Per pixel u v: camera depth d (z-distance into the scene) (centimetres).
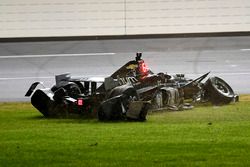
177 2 11206
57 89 6078
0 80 8406
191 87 6378
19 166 4269
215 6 11206
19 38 11212
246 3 11212
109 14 11194
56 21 11181
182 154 4522
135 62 6306
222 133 5200
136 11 11194
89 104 5859
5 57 10006
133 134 5181
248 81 8075
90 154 4547
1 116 6200
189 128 5406
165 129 5369
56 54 10175
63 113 5997
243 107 6388
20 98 7306
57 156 4509
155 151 4609
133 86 5872
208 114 6044
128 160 4375
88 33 11244
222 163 4284
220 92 6384
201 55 9844
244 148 4681
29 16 11162
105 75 8562
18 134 5284
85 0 11175
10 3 11112
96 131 5325
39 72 8881
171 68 8925
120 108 5666
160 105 6103
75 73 8731
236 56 9731
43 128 5525
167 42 10925
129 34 11244
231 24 11256
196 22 11225
